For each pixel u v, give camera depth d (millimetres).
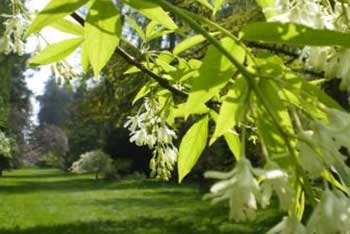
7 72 6762
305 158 304
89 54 406
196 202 5883
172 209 5445
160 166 887
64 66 775
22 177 12453
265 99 309
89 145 13602
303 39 309
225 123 352
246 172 281
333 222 286
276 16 383
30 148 18703
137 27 647
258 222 3812
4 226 4887
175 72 610
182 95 632
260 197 277
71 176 12398
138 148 9961
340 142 307
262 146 308
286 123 321
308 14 380
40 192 8273
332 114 318
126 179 9680
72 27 479
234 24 2945
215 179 280
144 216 5133
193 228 4324
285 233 290
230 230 3975
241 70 308
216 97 483
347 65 378
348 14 381
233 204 273
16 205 6535
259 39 319
